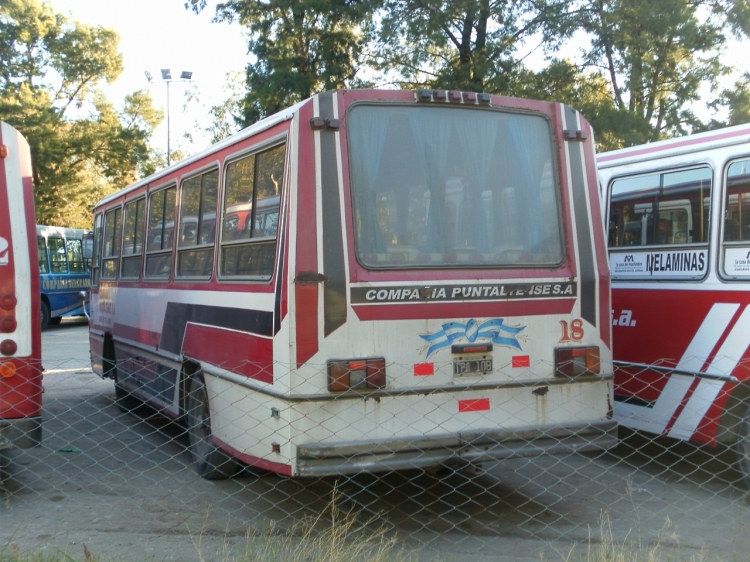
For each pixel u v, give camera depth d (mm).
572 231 6031
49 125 37156
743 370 6422
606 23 22500
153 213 9180
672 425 7094
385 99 5680
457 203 5777
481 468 7031
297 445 5207
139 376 9555
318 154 5445
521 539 5527
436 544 5422
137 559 5102
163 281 8508
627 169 7961
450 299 5559
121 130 39562
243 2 26203
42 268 24547
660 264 7406
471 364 5590
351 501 6461
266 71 25328
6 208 6410
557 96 23016
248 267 6113
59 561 4785
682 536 5547
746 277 6516
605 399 5957
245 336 5996
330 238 5375
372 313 5383
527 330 5762
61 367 15477
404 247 5566
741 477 6523
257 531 5707
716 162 6887
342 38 25234
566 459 7781
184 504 6469
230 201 6645
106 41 39812
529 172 6031
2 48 38531
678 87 23969
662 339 7262
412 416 5434
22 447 6328
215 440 6742
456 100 5852
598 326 5992
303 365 5234
